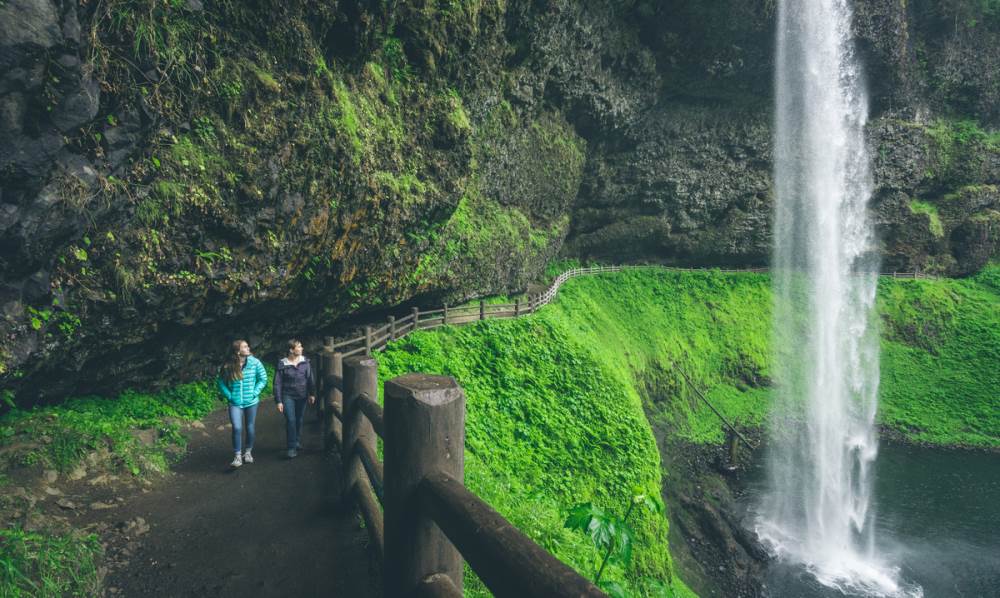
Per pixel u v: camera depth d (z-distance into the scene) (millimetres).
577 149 23531
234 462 5590
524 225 20266
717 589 13578
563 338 15945
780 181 28781
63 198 4836
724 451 21656
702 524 15969
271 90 7578
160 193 6332
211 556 3738
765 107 27328
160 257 6527
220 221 7176
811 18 23547
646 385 22656
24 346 5160
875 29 25281
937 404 26703
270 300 8836
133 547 3859
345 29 8891
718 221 29500
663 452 19672
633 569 9859
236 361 5598
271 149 7688
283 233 8234
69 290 5613
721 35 22609
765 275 30062
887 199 30688
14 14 3926
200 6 6301
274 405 8836
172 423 6996
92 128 5086
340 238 9633
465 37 12539
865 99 28438
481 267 16641
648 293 27688
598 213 27328
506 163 18469
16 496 4117
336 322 11930
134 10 5277
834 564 15352
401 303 13852
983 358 28016
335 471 5523
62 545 3447
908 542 16641
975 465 22547
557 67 19281
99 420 6195
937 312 29828
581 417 13016
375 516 3381
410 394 1592
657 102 25234
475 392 11602
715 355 27062
